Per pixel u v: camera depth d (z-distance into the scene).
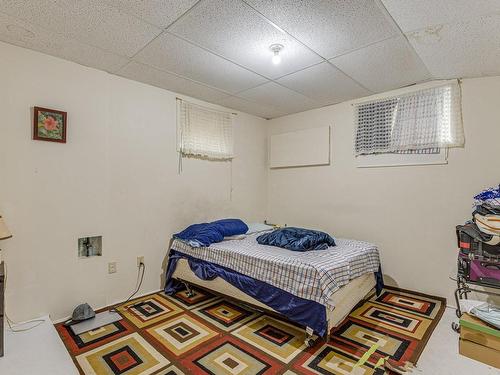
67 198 2.54
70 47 2.30
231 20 1.91
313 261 2.23
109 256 2.81
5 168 2.23
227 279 2.58
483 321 1.96
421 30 1.98
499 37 2.02
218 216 3.83
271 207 4.46
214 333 2.28
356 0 1.68
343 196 3.65
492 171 2.66
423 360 1.93
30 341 2.05
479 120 2.72
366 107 3.43
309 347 2.08
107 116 2.78
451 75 2.75
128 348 2.07
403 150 3.15
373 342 2.15
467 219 2.78
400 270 3.18
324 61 2.51
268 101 3.64
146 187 3.08
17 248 2.29
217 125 3.80
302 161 4.04
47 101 2.42
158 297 3.02
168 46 2.28
